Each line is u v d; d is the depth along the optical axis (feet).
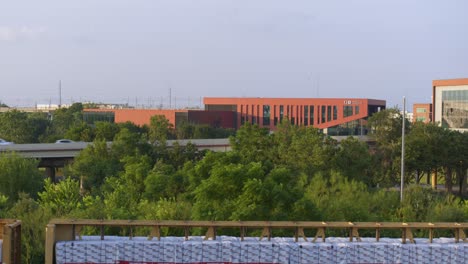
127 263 41.65
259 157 156.35
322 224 43.88
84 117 417.49
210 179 87.15
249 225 43.65
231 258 41.86
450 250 42.06
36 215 80.43
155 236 44.57
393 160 191.93
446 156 195.31
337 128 360.89
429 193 114.11
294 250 42.04
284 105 377.91
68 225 42.80
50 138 269.44
